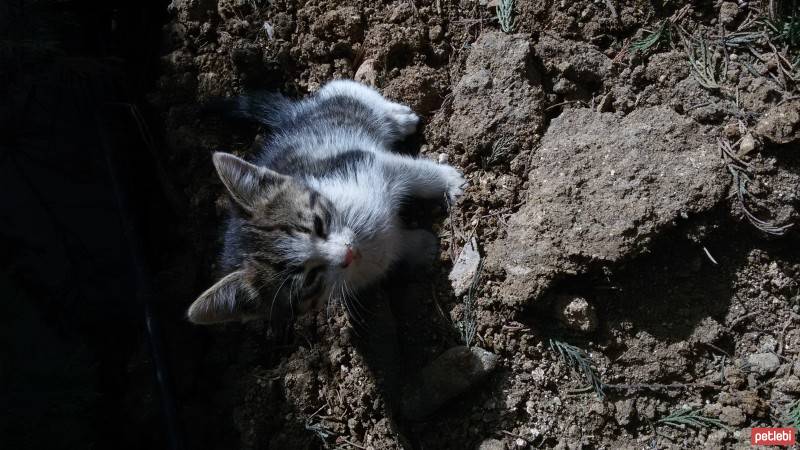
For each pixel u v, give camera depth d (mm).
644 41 378
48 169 490
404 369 370
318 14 435
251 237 350
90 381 418
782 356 336
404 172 382
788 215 333
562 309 347
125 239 455
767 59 356
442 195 393
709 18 374
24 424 392
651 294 349
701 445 335
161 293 418
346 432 368
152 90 462
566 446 342
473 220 380
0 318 459
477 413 354
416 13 419
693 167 339
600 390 345
